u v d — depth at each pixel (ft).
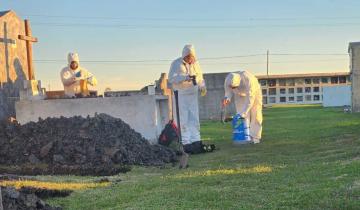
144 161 41.01
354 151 36.50
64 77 62.44
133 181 31.55
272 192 24.17
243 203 22.24
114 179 32.99
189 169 35.96
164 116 58.03
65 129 44.57
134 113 53.62
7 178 32.19
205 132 71.92
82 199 26.09
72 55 62.59
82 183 31.27
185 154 43.83
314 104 183.83
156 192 26.18
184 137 53.47
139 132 53.47
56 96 64.54
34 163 40.65
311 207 20.68
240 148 48.70
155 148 44.52
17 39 63.41
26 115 55.57
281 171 30.45
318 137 53.01
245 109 53.16
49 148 41.68
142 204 23.41
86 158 40.22
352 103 107.96
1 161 41.47
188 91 54.34
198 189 26.14
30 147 42.60
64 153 41.04
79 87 62.64
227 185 26.89
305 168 30.71
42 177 34.01
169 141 48.85
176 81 54.08
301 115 104.27
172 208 22.09
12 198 21.36
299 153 40.83
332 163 31.78
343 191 22.53
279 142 51.44
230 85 53.31
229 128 78.54
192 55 54.75
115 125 45.88
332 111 117.50
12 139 44.21
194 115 54.70
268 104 190.60
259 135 53.67
